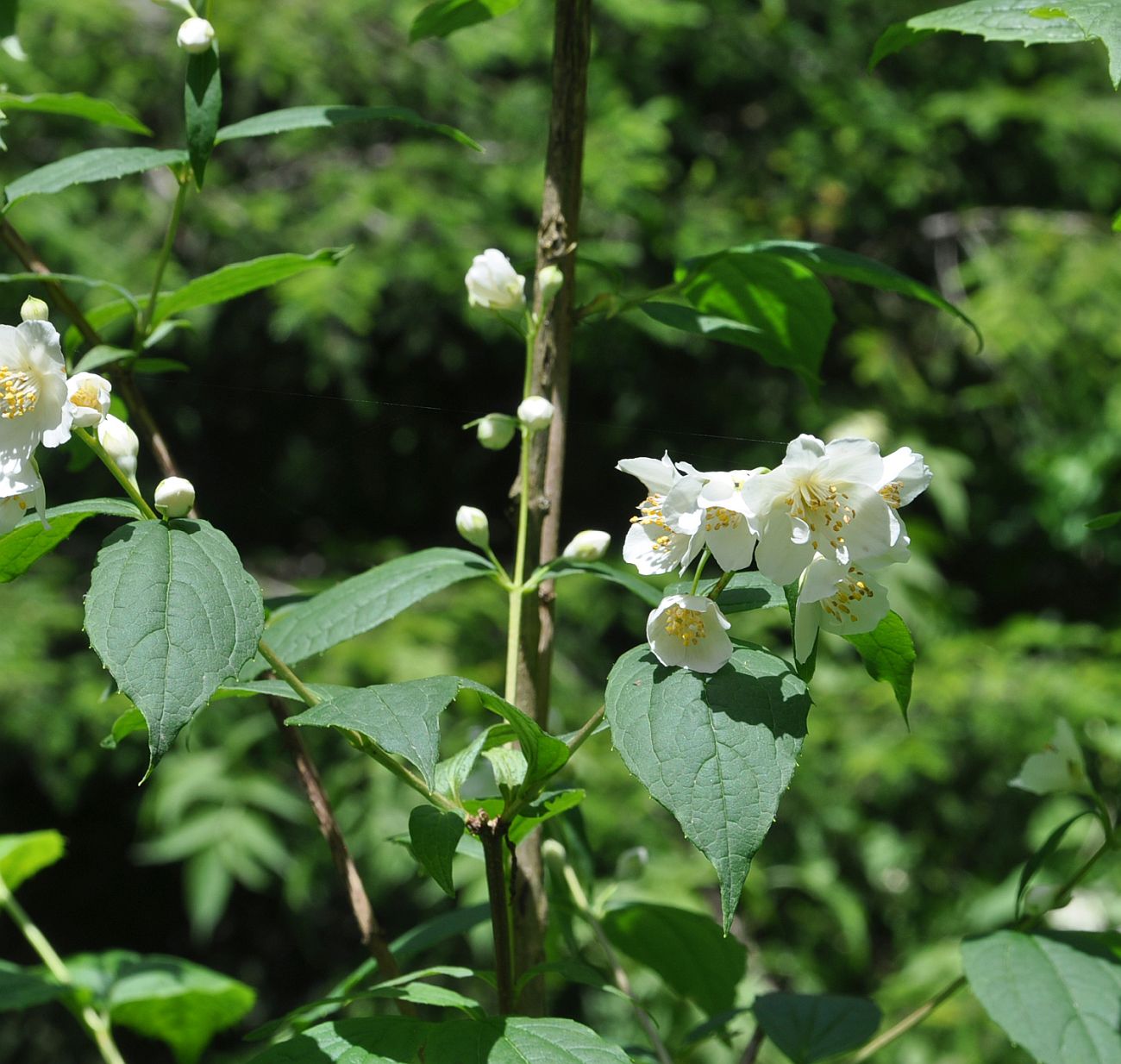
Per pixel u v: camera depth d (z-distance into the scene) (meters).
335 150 6.71
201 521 1.22
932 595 6.73
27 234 5.80
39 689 5.93
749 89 7.78
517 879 1.71
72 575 6.45
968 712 6.34
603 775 5.71
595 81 6.94
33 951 6.90
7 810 6.86
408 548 7.00
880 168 7.49
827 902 6.20
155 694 1.08
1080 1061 1.52
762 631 6.27
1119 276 7.43
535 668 1.76
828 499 1.20
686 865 5.56
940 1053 5.45
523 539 1.67
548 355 1.80
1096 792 1.83
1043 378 7.48
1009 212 7.84
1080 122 7.65
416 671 5.59
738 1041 4.72
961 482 7.70
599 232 6.87
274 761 5.93
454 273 6.32
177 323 2.10
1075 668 6.49
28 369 1.24
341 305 5.96
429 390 7.13
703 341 6.82
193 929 6.96
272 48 6.28
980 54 8.01
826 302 2.07
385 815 5.51
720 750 1.12
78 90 6.18
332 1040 1.34
